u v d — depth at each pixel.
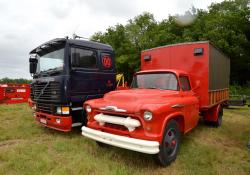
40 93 6.69
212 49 6.75
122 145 3.97
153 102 4.23
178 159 4.57
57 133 6.63
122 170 3.91
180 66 6.81
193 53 6.58
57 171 3.89
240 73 31.27
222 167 4.22
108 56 7.36
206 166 4.27
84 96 6.41
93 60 6.80
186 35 30.28
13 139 6.09
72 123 6.16
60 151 5.03
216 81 7.37
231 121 9.19
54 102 6.08
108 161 4.42
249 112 12.16
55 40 6.27
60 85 5.93
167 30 34.00
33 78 7.65
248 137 6.37
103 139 4.30
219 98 7.92
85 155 4.69
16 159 4.42
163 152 4.13
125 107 4.15
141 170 4.07
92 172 3.94
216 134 6.73
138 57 34.38
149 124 3.86
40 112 6.75
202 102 6.48
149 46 32.97
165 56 7.14
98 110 4.64
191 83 6.61
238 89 26.19
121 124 4.15
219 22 28.38
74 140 5.80
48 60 6.76
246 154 4.99
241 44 28.19
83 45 6.52
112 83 7.45
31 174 3.85
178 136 4.63
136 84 6.01
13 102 14.40
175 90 5.30
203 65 6.45
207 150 5.09
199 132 6.97
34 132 6.68
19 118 8.98
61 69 6.07
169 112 4.26
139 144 3.77
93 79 6.73
